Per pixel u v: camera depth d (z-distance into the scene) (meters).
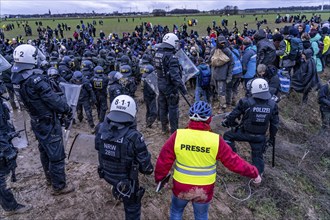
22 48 3.83
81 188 4.79
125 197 3.50
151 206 4.67
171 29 48.22
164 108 6.48
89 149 5.58
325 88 8.32
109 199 4.58
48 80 3.99
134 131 3.31
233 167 3.30
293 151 7.53
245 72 8.02
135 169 3.35
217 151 3.26
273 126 5.34
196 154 3.27
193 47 14.12
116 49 15.77
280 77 8.94
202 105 3.31
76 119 9.01
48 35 33.91
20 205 4.25
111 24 68.06
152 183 5.12
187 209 4.73
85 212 4.32
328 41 13.72
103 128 3.38
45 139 4.13
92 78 7.75
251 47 8.04
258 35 8.30
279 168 6.64
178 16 93.12
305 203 5.74
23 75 3.81
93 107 10.29
